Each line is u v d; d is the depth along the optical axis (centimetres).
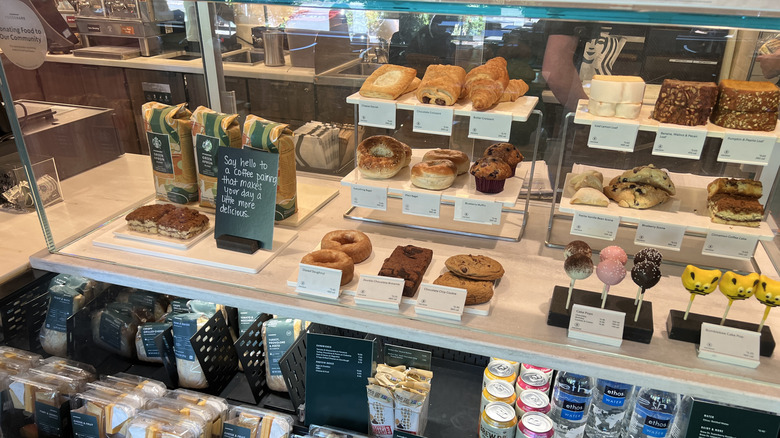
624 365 121
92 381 184
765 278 118
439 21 156
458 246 165
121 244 165
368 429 166
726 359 120
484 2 126
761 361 121
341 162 199
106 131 179
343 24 168
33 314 184
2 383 176
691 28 132
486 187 157
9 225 192
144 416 164
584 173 153
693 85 128
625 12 120
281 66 184
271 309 143
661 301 138
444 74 150
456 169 167
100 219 179
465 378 185
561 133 167
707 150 145
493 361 169
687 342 127
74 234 172
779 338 125
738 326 125
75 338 185
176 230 164
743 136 126
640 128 132
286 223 176
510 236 169
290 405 180
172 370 184
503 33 153
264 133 162
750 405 115
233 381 191
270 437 164
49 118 160
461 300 135
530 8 126
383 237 170
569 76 153
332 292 142
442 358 192
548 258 160
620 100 132
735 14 115
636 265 123
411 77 158
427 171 157
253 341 176
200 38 186
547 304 140
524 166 179
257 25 179
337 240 161
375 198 164
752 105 125
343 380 159
